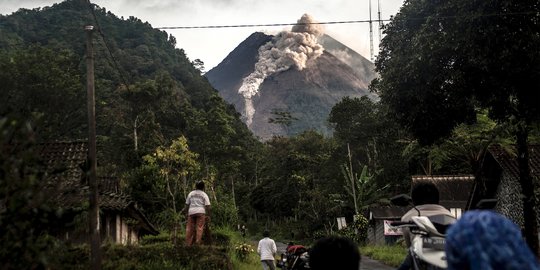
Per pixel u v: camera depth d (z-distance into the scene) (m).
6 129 5.19
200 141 82.31
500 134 22.75
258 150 110.75
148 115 77.75
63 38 156.88
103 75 122.50
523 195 18.75
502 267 1.88
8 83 50.41
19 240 5.16
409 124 19.50
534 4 16.03
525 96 17.39
